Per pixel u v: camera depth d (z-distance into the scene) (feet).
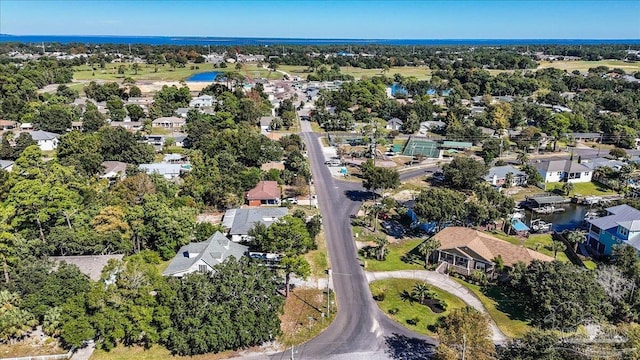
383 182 304.09
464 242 226.17
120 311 162.09
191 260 211.82
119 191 265.95
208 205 297.94
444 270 226.99
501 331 179.01
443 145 451.53
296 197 323.16
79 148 350.02
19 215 216.13
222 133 401.29
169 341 167.63
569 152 449.06
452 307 196.24
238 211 274.36
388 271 226.38
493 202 285.23
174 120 501.97
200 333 159.74
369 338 176.14
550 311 173.58
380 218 290.97
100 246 216.13
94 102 610.24
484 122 526.98
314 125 547.49
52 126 452.35
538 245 248.93
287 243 218.79
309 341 174.19
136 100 633.61
